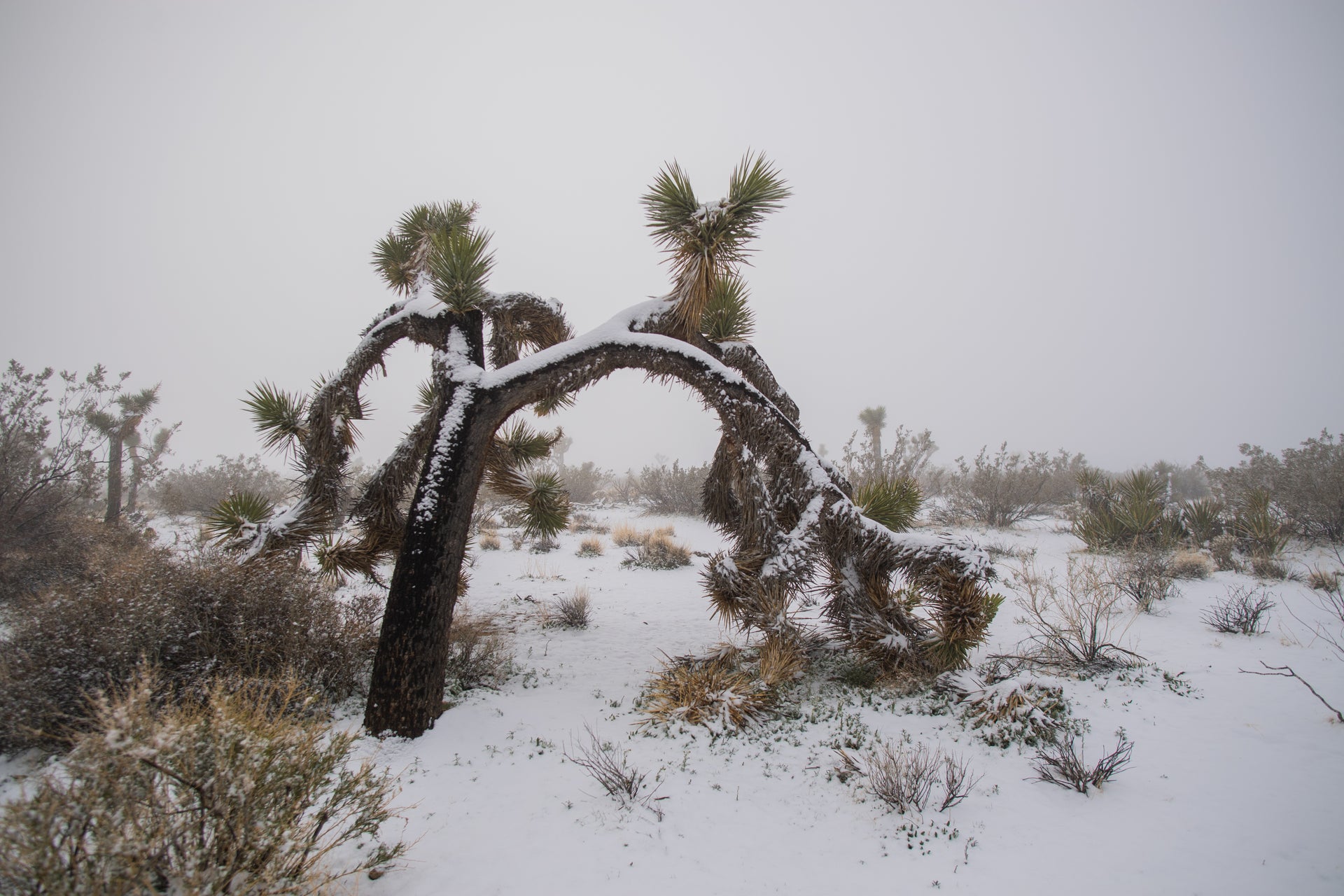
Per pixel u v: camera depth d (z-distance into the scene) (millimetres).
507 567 12211
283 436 5938
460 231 5504
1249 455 15578
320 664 4574
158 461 16547
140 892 1855
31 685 3285
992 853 2955
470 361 5004
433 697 4297
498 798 3383
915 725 4500
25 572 7629
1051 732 4172
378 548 5711
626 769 3707
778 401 6520
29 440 9148
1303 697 4875
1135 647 6383
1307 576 9828
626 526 16531
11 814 1771
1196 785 3555
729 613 5316
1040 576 9844
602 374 5129
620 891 2635
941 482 24500
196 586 4145
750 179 4746
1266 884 2668
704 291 4957
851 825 3203
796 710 4766
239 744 2168
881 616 5277
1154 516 12805
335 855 2770
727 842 3035
